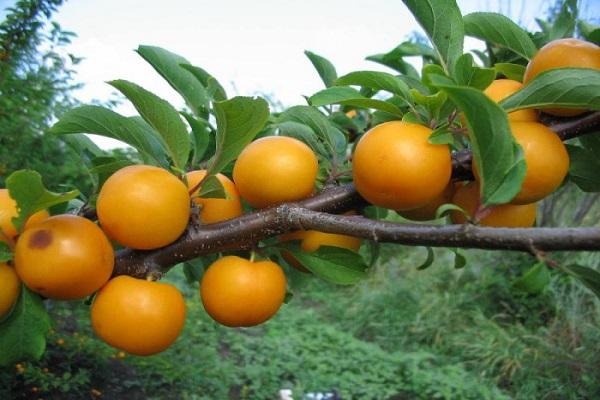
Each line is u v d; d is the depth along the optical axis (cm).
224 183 25
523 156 18
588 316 127
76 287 20
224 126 21
